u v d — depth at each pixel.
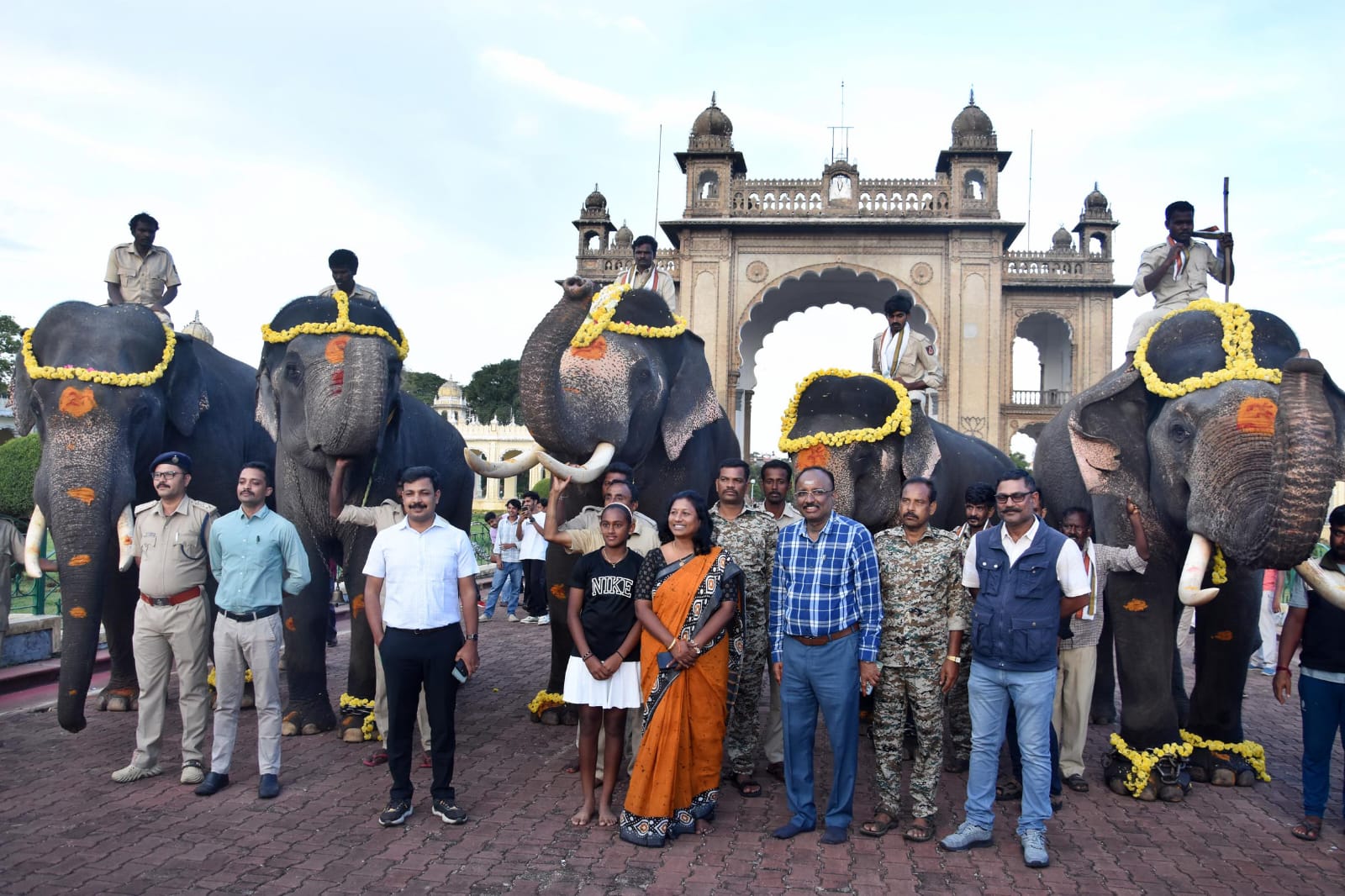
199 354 7.93
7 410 33.22
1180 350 5.68
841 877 4.35
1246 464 4.93
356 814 5.02
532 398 5.40
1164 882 4.38
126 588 7.11
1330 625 4.98
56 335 6.56
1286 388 4.40
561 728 7.00
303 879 4.19
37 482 6.23
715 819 5.10
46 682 8.29
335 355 6.33
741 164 28.36
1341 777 6.18
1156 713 5.64
